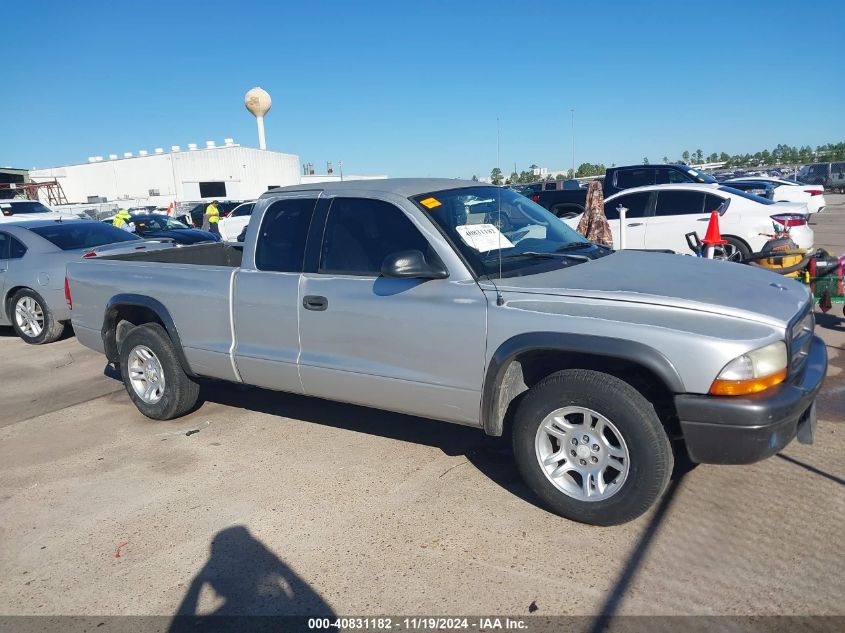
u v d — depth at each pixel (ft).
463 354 12.57
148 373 18.43
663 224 35.47
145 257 20.98
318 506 13.12
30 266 28.66
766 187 61.57
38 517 13.38
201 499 13.73
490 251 13.46
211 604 10.34
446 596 10.14
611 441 11.48
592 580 10.29
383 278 13.67
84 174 186.60
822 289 22.07
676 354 10.54
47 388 22.39
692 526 11.54
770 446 10.53
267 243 15.61
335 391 14.66
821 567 10.22
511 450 15.16
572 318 11.38
